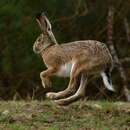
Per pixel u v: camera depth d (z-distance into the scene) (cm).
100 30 2728
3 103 1577
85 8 2683
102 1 2719
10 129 1317
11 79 2739
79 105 1523
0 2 2683
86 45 1434
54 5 2678
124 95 2611
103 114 1466
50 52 1494
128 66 2797
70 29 2700
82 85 1449
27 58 2691
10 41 2720
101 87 2547
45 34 1516
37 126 1353
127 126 1381
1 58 2769
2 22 2700
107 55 1418
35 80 2695
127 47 2811
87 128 1345
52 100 1559
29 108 1494
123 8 2738
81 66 1420
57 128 1324
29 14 2672
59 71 1482
